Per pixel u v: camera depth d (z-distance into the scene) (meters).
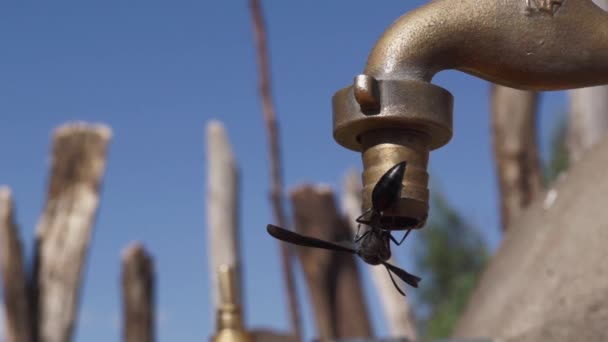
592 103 1.52
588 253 0.68
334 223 1.91
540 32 0.43
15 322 1.54
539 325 0.69
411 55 0.42
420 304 2.73
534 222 0.86
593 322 0.66
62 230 1.61
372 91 0.40
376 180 0.41
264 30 1.83
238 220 1.94
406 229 0.41
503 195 1.55
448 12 0.43
